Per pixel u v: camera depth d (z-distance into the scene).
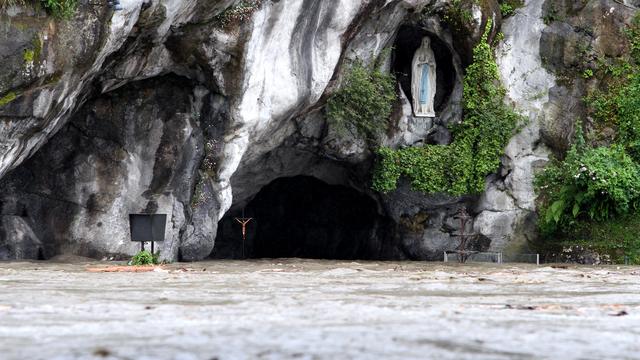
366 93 37.59
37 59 24.94
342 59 36.62
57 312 11.11
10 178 30.66
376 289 16.38
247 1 31.58
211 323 9.84
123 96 31.88
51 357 7.12
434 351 7.69
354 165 40.50
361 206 44.50
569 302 13.72
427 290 16.34
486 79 39.62
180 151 32.25
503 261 39.94
